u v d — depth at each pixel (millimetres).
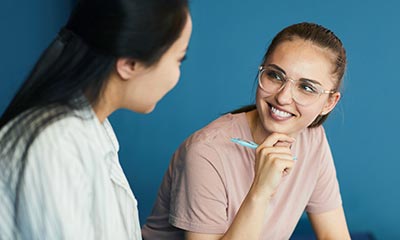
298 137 1624
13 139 962
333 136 2613
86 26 955
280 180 1532
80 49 965
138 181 2729
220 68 2602
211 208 1499
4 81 2670
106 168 1045
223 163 1514
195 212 1496
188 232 1518
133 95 1019
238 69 2602
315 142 1660
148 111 1066
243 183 1547
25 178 948
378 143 2609
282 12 2547
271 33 2566
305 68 1429
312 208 1740
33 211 952
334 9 2527
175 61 1008
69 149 972
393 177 2637
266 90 1465
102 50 950
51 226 952
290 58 1437
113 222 1049
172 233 1634
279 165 1436
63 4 2641
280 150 1451
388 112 2582
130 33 937
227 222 1574
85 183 994
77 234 968
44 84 979
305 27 1487
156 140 2691
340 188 2660
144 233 1686
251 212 1446
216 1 2541
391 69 2549
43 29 2654
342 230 1761
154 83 1008
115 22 935
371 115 2588
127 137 2688
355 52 2549
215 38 2576
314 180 1661
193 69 2607
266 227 1616
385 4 2502
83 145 995
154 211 1678
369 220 2678
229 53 2588
